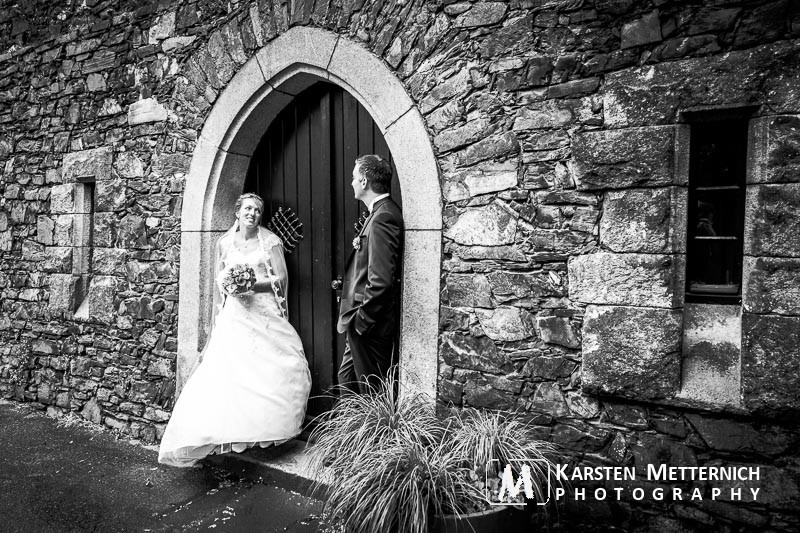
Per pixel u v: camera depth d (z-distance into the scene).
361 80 2.81
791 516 1.96
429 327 2.62
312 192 3.30
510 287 2.44
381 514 1.89
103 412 3.89
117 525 2.50
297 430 2.96
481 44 2.49
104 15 3.87
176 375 3.51
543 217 2.37
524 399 2.41
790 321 1.89
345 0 2.84
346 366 2.93
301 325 3.38
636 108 2.15
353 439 2.22
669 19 2.12
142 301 3.68
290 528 2.44
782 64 1.91
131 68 3.72
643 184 2.13
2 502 2.73
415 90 2.66
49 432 3.78
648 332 2.12
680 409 2.12
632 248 2.16
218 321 3.00
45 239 4.26
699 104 2.04
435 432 2.25
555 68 2.34
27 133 4.39
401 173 2.71
